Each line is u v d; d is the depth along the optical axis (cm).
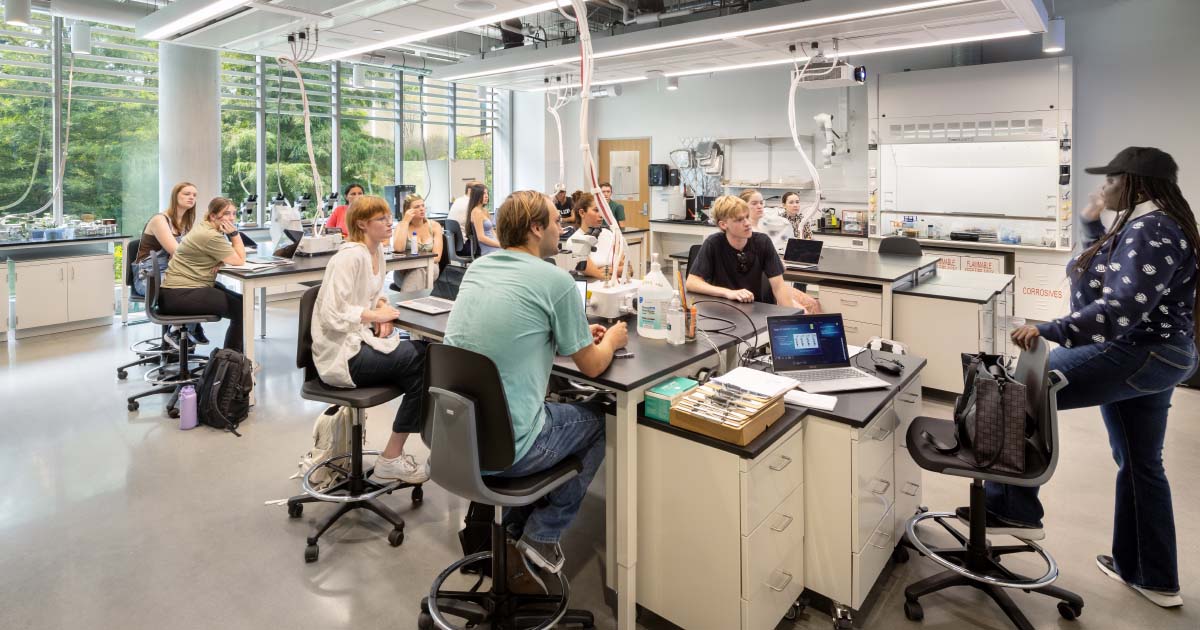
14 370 480
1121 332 203
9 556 247
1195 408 405
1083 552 254
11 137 614
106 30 658
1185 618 216
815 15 434
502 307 185
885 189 704
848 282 450
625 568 204
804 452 210
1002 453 202
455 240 623
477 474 178
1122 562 231
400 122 927
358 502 270
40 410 401
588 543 262
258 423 386
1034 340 214
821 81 536
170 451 345
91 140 664
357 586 234
